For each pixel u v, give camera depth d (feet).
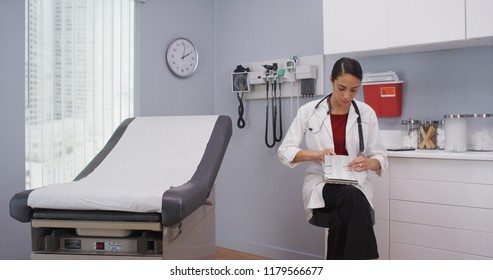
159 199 4.50
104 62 8.70
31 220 4.88
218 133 6.51
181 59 10.60
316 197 5.91
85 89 8.28
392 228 7.32
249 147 11.09
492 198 6.42
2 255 7.10
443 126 7.91
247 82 10.55
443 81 8.14
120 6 9.11
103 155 6.45
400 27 7.47
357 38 7.95
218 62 11.76
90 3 8.39
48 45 7.63
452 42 7.21
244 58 11.21
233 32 11.43
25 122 7.28
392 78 8.26
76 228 5.00
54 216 4.78
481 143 7.43
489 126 7.45
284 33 10.43
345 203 5.34
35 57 7.42
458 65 7.97
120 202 4.56
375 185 7.46
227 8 11.55
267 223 10.78
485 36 6.68
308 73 9.55
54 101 7.75
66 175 7.96
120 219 4.68
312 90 9.76
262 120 10.81
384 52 8.29
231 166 11.46
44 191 4.80
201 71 11.39
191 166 5.87
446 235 6.82
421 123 8.02
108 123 8.82
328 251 5.86
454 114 7.73
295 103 10.14
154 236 4.99
